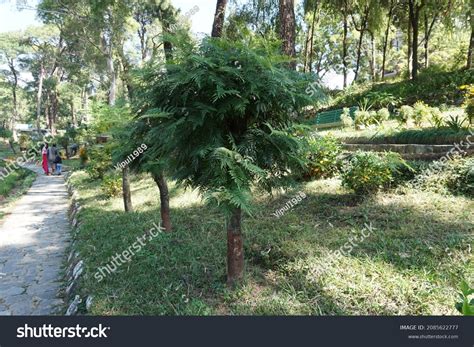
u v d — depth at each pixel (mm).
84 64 23656
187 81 2766
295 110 3205
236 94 2828
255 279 3457
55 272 5215
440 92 12102
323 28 27828
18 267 5453
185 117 2926
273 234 4496
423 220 4398
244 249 4141
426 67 18562
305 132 3359
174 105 3035
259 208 5602
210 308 3006
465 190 5094
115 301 3332
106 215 6824
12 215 9109
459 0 15430
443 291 2877
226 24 10828
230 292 3223
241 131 3199
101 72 21578
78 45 22312
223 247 4320
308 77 3141
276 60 2949
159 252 4441
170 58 3105
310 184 6516
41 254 6039
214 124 3025
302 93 3064
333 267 3461
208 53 2930
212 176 3002
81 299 3682
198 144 3045
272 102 3025
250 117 3162
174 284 3537
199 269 3789
